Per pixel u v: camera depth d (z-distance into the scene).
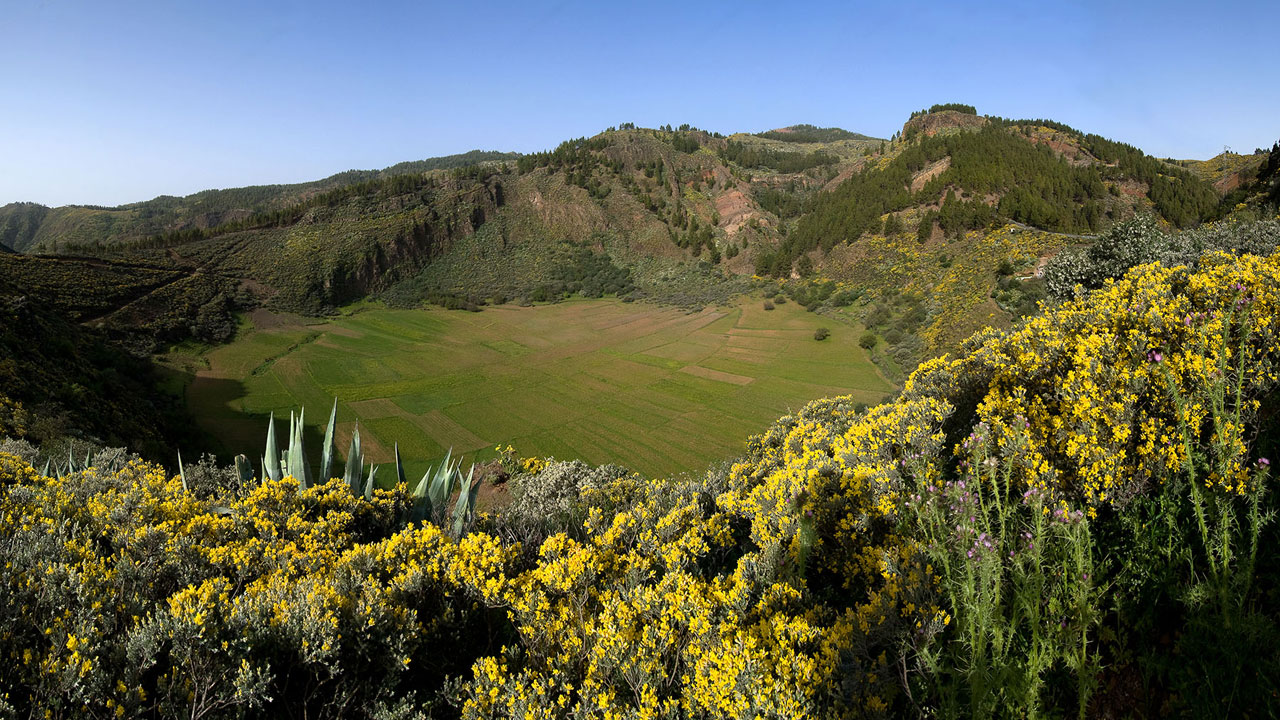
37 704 3.04
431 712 3.58
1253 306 4.16
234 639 3.46
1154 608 2.96
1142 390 4.24
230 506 6.50
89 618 3.57
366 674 3.79
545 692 3.39
